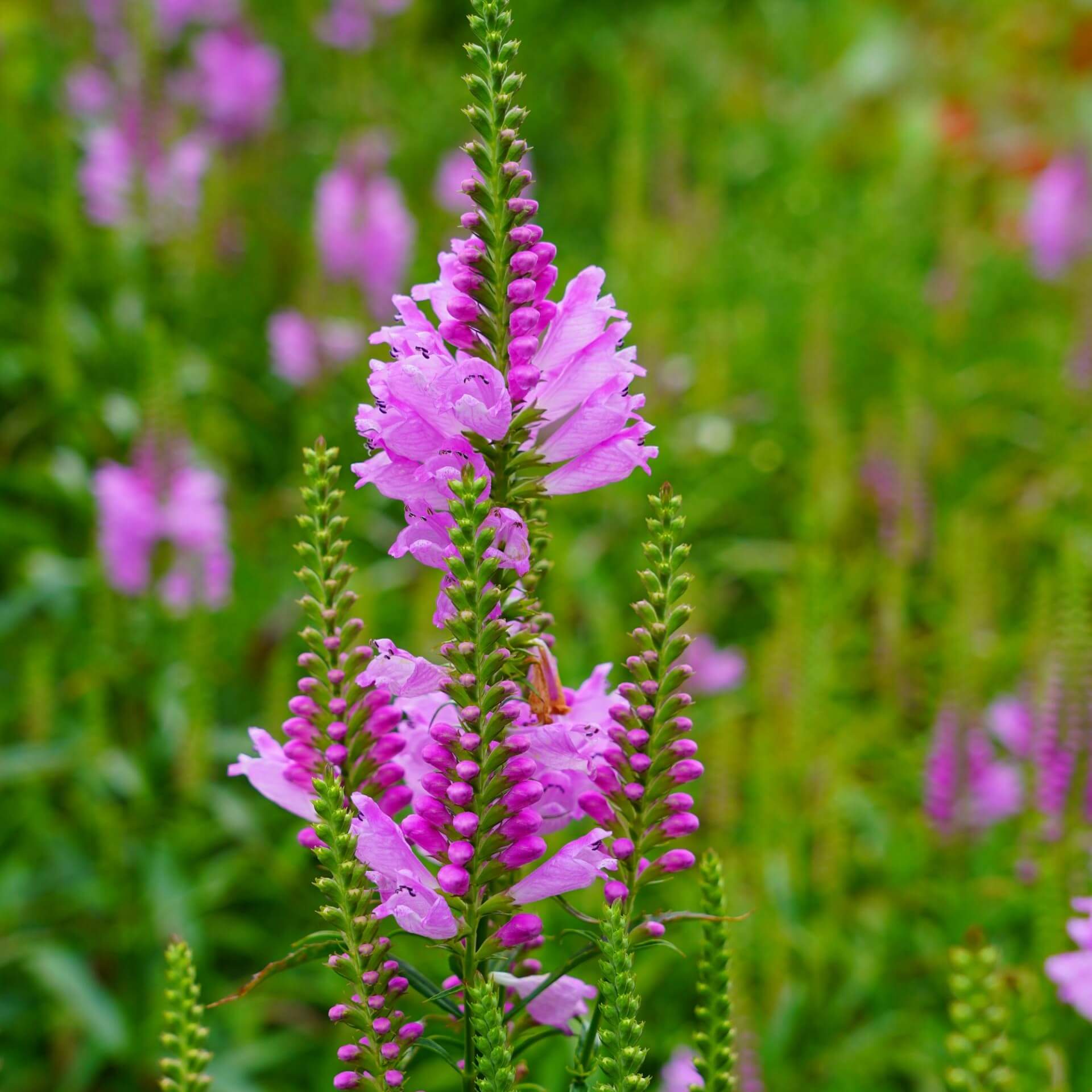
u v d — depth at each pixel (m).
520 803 1.48
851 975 4.31
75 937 4.60
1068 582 3.70
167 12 8.20
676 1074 3.50
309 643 1.70
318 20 8.79
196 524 4.94
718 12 12.93
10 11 8.88
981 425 7.12
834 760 4.56
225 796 4.72
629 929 1.61
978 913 4.14
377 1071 1.52
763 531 6.78
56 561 5.65
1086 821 3.67
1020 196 10.33
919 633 5.81
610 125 10.05
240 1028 4.36
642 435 1.62
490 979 1.57
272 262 7.55
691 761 1.59
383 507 6.38
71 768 4.84
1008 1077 1.78
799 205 9.55
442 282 1.64
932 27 13.05
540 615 1.65
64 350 5.74
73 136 7.40
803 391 6.77
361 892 1.52
